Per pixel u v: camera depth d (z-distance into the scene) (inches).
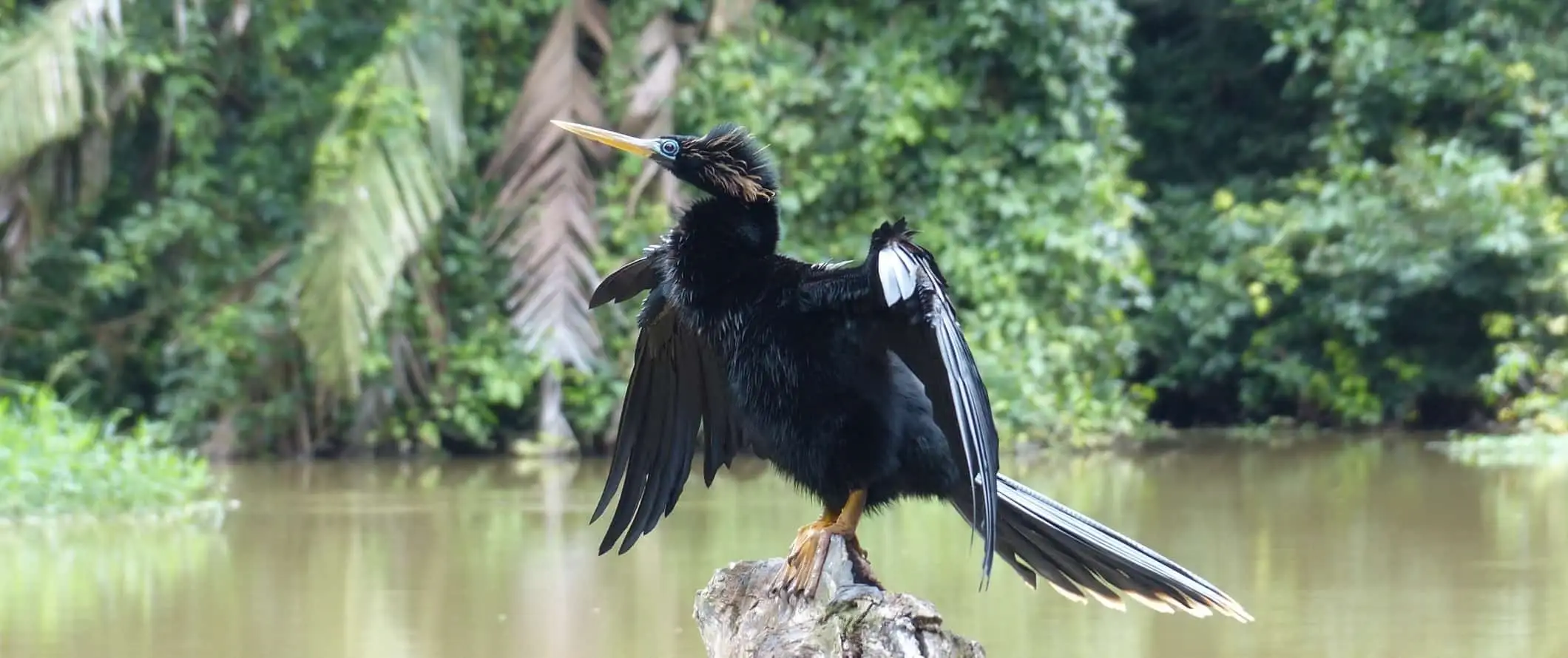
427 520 359.3
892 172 508.7
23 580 296.4
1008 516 169.0
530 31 499.8
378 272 440.1
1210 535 331.9
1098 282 505.4
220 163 499.2
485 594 285.1
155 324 490.3
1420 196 507.8
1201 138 592.4
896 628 153.8
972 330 488.7
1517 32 537.6
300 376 474.3
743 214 168.6
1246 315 542.6
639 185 474.0
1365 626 258.4
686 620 266.2
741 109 480.7
